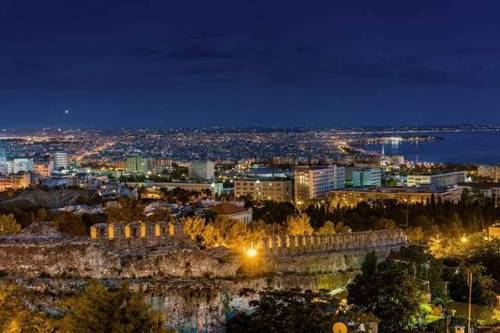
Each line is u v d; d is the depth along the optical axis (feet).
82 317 210.59
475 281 411.34
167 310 282.56
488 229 631.97
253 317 269.44
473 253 516.73
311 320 252.62
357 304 316.40
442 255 523.70
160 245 327.06
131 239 323.37
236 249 382.42
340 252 425.69
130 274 300.81
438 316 362.94
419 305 334.85
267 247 403.95
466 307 402.11
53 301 256.32
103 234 323.57
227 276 332.19
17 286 255.09
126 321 212.64
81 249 295.07
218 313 293.02
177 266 314.96
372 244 459.73
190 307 287.07
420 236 612.70
